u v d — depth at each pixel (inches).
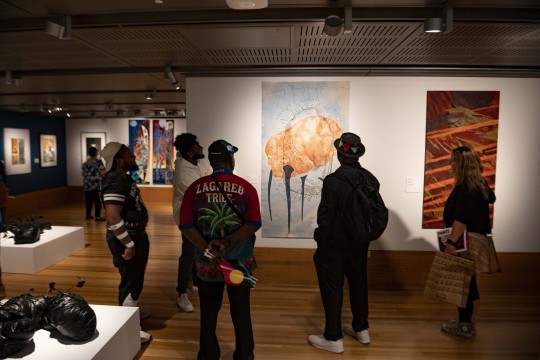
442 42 116.9
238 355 94.7
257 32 109.0
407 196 162.7
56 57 139.3
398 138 161.0
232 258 91.8
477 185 114.3
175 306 148.0
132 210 113.7
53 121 420.5
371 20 98.3
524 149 160.1
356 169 109.1
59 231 221.1
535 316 139.3
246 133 163.8
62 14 98.8
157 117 418.6
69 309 92.4
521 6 92.3
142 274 119.0
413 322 134.5
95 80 186.5
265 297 153.7
